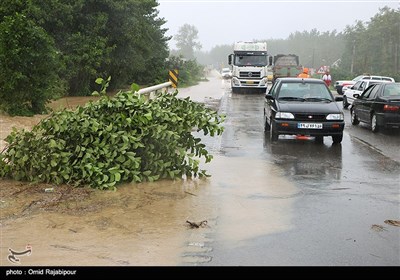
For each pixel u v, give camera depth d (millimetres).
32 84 16234
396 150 11984
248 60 34500
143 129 8031
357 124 17453
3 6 16766
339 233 5930
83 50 24328
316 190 7938
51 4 22266
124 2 26312
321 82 13695
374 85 16062
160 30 43969
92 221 6230
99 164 7805
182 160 8531
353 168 9742
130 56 28984
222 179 8555
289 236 5805
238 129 15180
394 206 7082
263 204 7082
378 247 5496
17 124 14438
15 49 15203
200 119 8695
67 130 7836
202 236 5770
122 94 8258
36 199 7102
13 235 5730
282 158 10641
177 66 51469
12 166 8062
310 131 12250
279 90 13391
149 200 7172
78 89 27656
